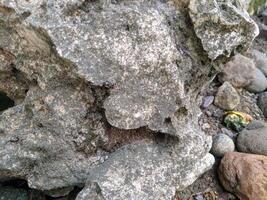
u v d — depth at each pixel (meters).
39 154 0.34
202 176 0.44
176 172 0.35
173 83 0.34
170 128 0.34
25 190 0.38
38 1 0.31
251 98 0.55
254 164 0.41
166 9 0.35
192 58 0.36
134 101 0.33
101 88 0.33
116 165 0.33
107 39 0.31
